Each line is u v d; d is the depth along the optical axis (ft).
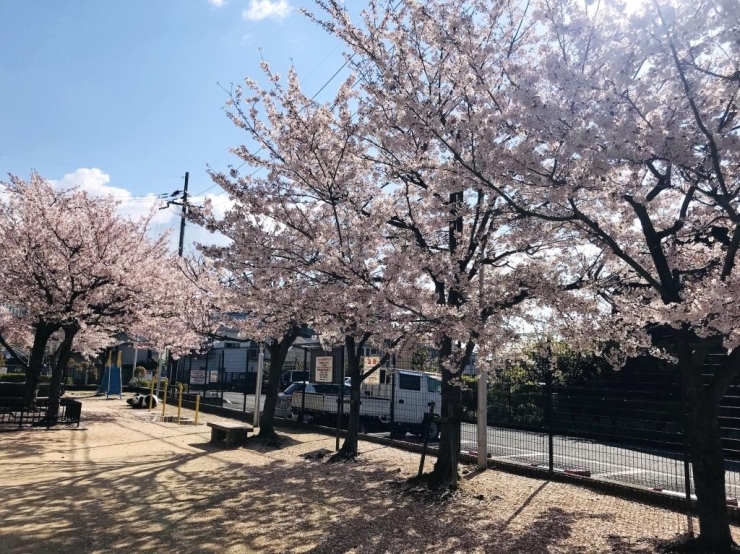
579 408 29.32
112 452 37.14
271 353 44.29
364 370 43.47
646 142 15.53
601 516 21.47
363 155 25.81
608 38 16.21
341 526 20.25
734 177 18.02
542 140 17.88
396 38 22.40
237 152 28.58
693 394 17.34
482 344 22.56
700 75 15.94
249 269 26.53
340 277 23.32
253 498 24.48
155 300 49.73
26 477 28.07
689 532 19.20
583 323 22.43
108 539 18.53
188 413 67.36
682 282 20.68
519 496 24.61
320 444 40.91
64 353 50.03
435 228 25.86
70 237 46.55
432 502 23.63
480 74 19.33
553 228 23.03
